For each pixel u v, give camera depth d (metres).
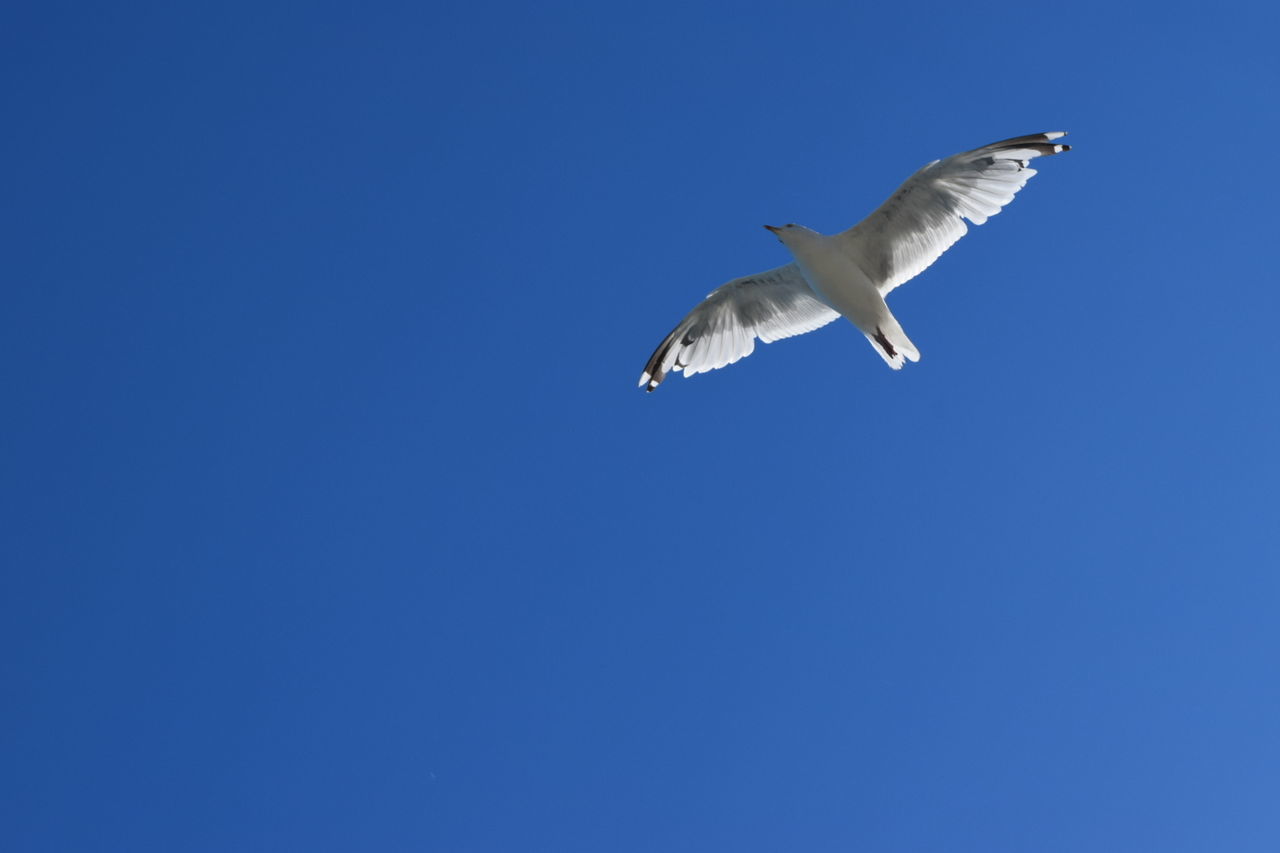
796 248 11.90
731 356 13.66
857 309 11.94
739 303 13.32
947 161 11.56
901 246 12.21
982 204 11.91
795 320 13.26
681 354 13.69
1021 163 11.62
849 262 11.83
